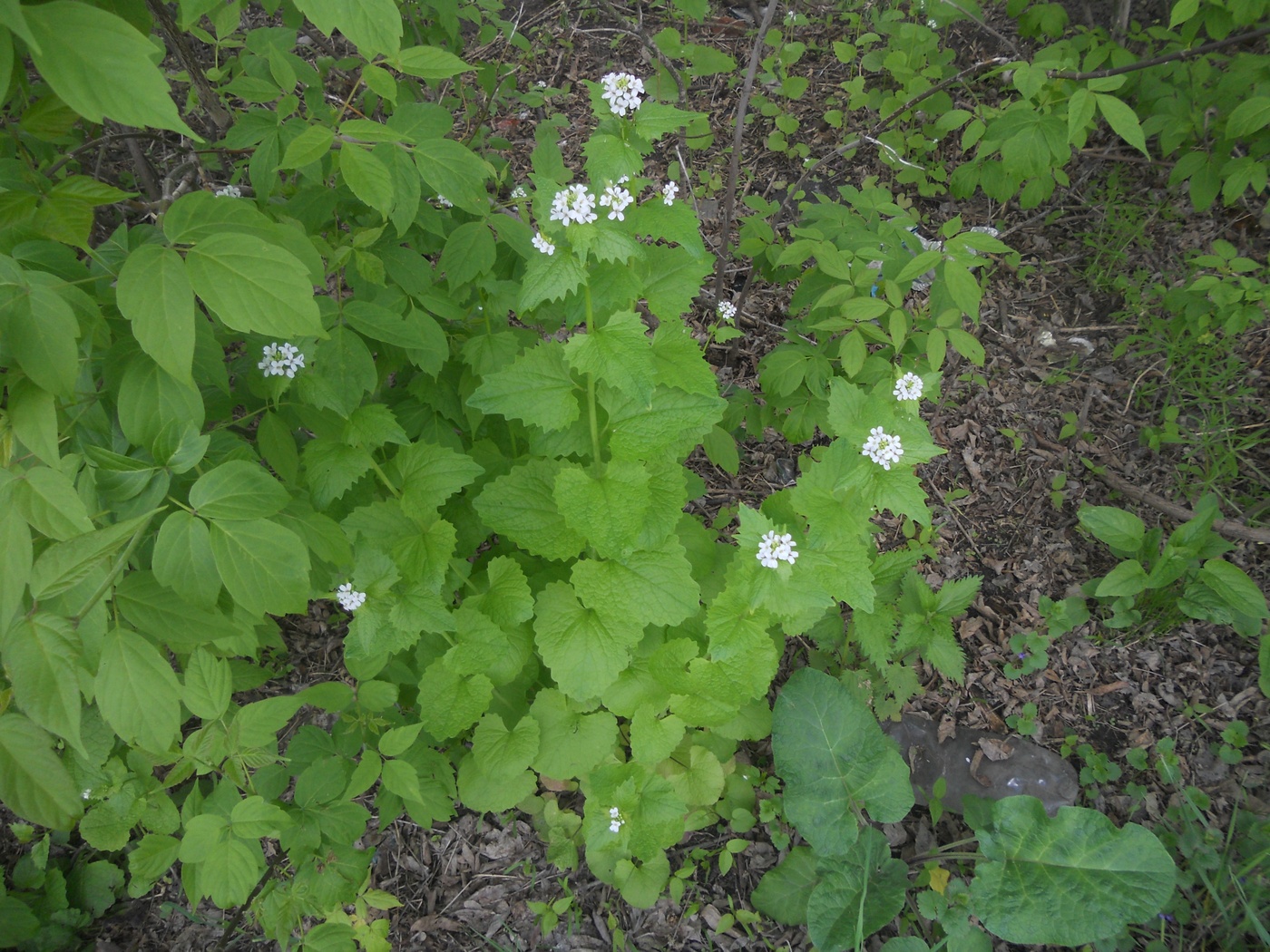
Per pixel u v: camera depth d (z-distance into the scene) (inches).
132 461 21.4
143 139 34.7
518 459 33.5
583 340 25.5
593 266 27.8
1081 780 36.9
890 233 38.8
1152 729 38.2
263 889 31.3
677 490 29.2
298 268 19.4
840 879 32.6
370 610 28.0
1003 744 37.4
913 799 33.6
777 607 28.5
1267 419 44.9
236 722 28.0
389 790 30.5
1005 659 40.5
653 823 31.1
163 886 36.2
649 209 26.7
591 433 29.0
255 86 29.2
